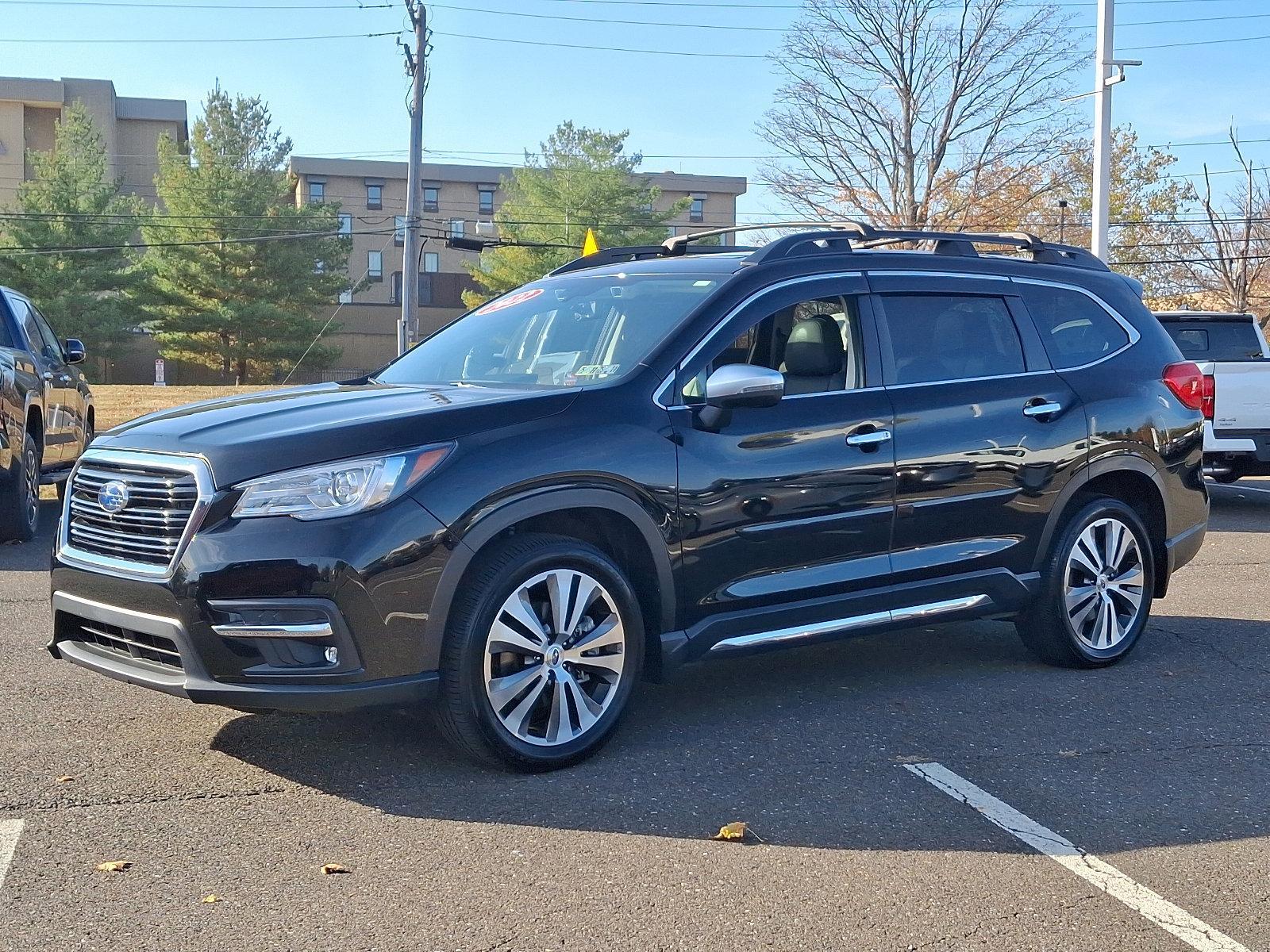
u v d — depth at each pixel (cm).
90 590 443
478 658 427
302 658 412
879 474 524
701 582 482
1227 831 404
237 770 445
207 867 363
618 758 463
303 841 383
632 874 361
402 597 414
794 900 346
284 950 314
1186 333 1427
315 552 404
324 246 6034
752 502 490
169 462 424
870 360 537
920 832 397
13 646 630
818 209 4569
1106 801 428
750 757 467
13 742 474
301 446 415
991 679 587
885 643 659
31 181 5844
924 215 4500
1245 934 331
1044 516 581
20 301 1087
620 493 457
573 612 450
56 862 365
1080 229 4697
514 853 375
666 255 628
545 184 6397
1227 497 1414
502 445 436
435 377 547
